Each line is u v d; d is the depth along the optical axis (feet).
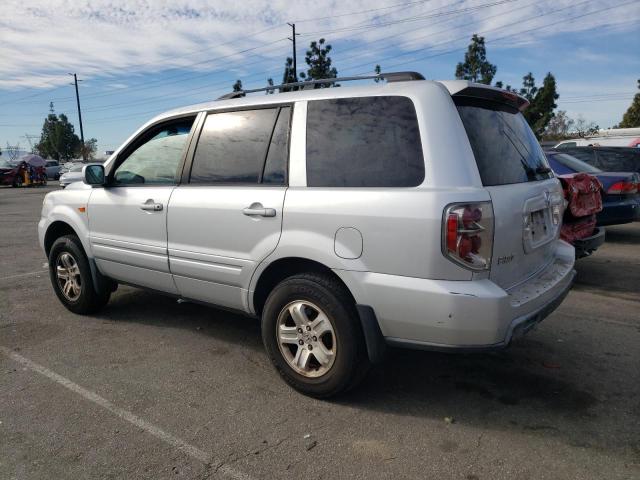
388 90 10.49
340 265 10.18
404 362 13.03
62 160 230.89
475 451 9.29
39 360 13.33
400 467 8.86
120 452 9.32
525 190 10.71
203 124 13.19
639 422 10.19
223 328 15.65
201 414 10.62
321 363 10.84
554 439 9.63
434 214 9.20
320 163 10.89
